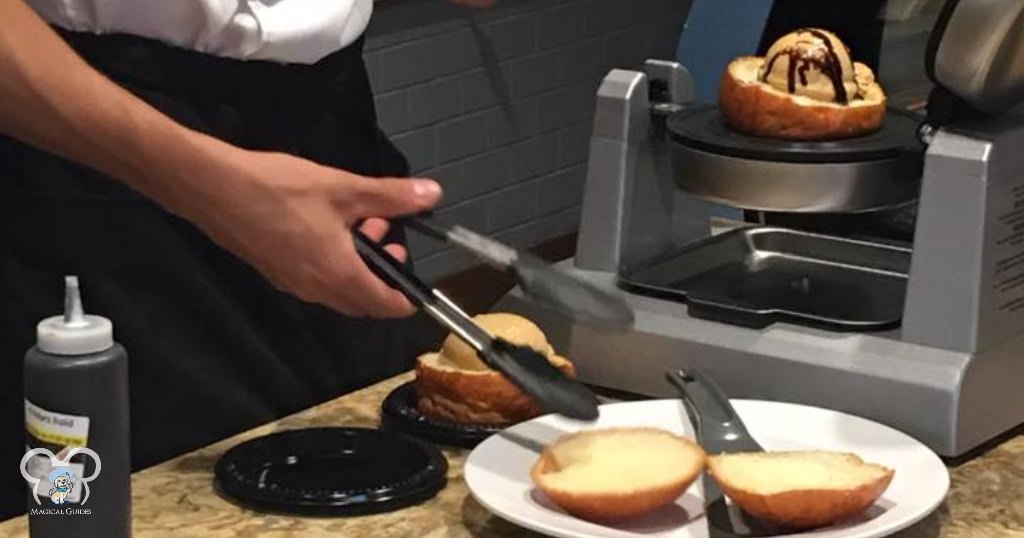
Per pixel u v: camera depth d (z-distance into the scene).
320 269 1.14
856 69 1.34
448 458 1.19
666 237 1.45
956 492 1.14
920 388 1.18
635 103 1.38
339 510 1.09
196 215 1.15
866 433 1.16
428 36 3.26
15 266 1.39
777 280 1.37
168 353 1.45
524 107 3.55
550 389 1.12
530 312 1.35
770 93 1.29
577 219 3.77
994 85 1.18
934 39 1.19
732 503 1.07
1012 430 1.26
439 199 1.15
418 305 1.14
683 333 1.28
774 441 1.16
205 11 1.31
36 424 0.96
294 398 1.53
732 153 1.28
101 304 1.41
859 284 1.36
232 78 1.36
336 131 1.46
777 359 1.24
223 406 1.48
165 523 1.08
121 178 1.17
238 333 1.48
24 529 1.08
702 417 1.17
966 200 1.18
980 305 1.19
